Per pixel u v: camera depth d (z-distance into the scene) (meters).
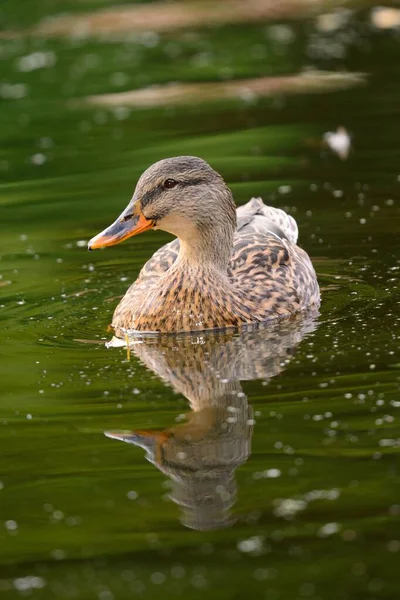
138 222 13.47
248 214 15.63
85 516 8.63
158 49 27.67
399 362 11.33
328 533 8.20
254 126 21.44
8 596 7.65
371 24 28.86
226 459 9.41
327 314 13.21
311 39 27.67
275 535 8.23
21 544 8.29
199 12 31.30
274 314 13.33
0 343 12.66
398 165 18.91
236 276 13.77
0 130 22.08
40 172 19.70
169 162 13.48
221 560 7.96
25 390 11.12
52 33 29.39
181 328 13.02
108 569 7.92
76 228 17.09
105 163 19.91
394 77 23.83
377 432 9.73
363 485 8.84
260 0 32.41
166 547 8.16
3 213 17.89
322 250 15.49
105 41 28.58
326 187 18.05
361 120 21.30
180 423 10.16
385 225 16.25
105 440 9.92
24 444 9.90
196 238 13.32
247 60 26.05
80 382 11.32
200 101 23.25
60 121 22.45
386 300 13.51
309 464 9.22
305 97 23.00
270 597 7.49
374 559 7.86
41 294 14.42
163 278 13.42
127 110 22.92
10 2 32.53
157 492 8.96
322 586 7.58
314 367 11.35
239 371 11.41
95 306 14.01
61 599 7.58
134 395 10.90
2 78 25.62
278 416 10.16
